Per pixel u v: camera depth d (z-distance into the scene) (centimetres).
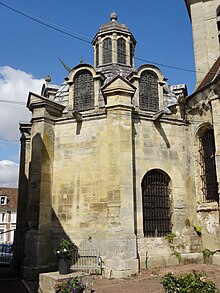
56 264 1562
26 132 2144
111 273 1398
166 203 1706
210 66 2439
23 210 1997
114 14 2461
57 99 2019
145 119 1728
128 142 1576
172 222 1673
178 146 1788
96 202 1579
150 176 1695
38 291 1233
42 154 1653
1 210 5622
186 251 1636
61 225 1606
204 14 2581
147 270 1491
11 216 5656
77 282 1088
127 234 1457
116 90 1611
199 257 1644
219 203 1578
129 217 1484
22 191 2038
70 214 1608
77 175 1647
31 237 1539
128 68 2267
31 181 1630
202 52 2492
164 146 1742
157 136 1738
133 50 2450
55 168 1692
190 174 1783
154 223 1645
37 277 1470
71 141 1705
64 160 1689
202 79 2422
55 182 1670
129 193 1512
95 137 1664
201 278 782
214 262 1595
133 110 1695
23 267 1519
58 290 1068
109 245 1445
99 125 1672
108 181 1530
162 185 1719
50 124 1730
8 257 2353
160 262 1553
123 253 1420
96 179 1608
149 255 1542
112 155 1554
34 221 1562
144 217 1625
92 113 1691
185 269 1488
